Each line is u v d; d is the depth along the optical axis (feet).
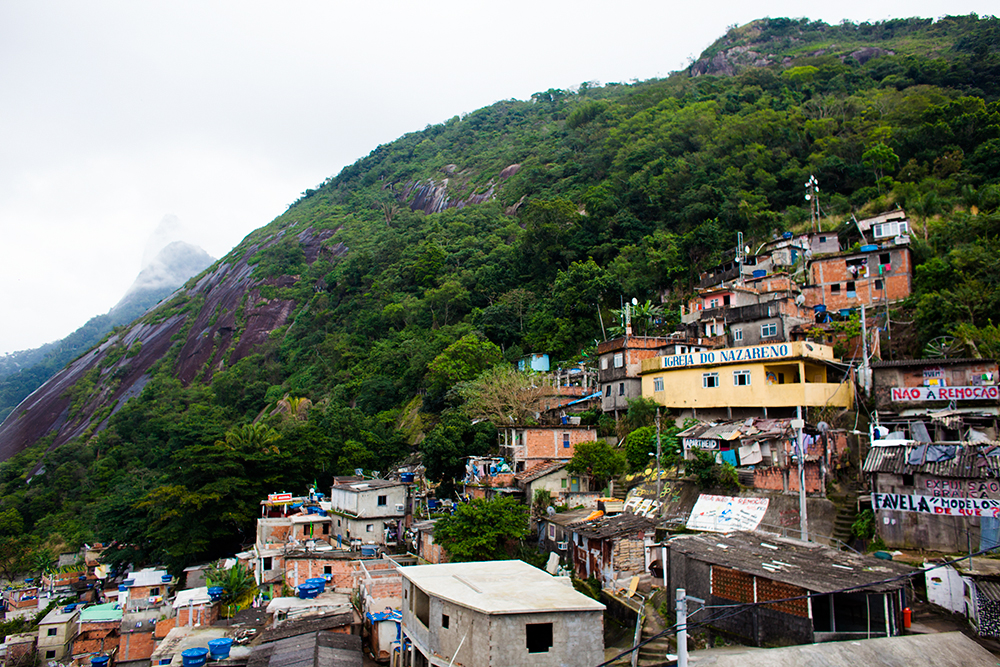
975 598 50.08
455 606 53.88
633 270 200.03
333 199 557.33
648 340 130.72
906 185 179.01
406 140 627.05
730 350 107.96
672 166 229.25
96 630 121.80
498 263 265.75
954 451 66.54
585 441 113.60
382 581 81.97
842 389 100.37
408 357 230.89
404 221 377.50
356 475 153.99
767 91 278.67
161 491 137.59
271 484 148.46
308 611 86.07
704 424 98.63
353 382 243.19
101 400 387.14
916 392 94.38
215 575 109.50
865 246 141.90
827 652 41.14
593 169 291.38
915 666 40.57
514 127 533.96
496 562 71.92
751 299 145.48
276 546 119.96
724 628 51.90
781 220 191.31
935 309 113.80
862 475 81.82
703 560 54.49
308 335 329.72
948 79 256.73
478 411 142.31
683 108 279.69
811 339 122.83
